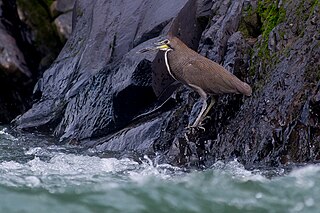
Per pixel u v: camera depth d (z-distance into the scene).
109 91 15.68
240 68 13.62
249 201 9.88
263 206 9.71
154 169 12.12
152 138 14.06
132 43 16.62
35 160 12.83
